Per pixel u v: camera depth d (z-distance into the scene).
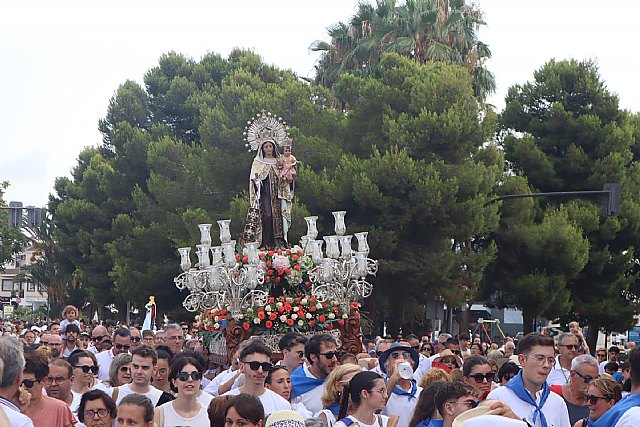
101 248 57.44
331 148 37.28
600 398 8.48
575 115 42.31
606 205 26.69
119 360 11.14
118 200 54.88
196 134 55.00
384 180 33.84
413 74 37.41
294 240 34.03
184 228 40.59
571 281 41.41
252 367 9.53
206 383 13.91
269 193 19.48
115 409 8.58
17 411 6.26
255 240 19.39
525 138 42.06
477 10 45.44
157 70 57.22
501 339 44.09
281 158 19.64
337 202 34.91
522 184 39.09
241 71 48.09
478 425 5.57
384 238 33.72
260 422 7.72
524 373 8.62
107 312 67.50
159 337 18.41
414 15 44.44
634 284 43.16
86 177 59.31
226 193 39.78
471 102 36.56
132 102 55.97
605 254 40.28
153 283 45.44
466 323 39.44
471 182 34.47
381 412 10.25
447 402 7.32
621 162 41.06
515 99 43.34
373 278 34.91
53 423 8.36
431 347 20.69
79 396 10.90
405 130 35.16
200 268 18.59
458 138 34.94
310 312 17.44
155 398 10.18
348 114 38.75
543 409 8.59
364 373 8.37
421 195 33.47
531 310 39.56
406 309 36.06
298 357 11.45
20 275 77.94
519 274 39.44
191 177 41.34
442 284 34.56
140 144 52.62
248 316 17.19
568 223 38.78
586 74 42.22
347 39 47.59
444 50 43.12
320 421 8.09
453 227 34.16
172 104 54.75
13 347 6.41
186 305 18.56
